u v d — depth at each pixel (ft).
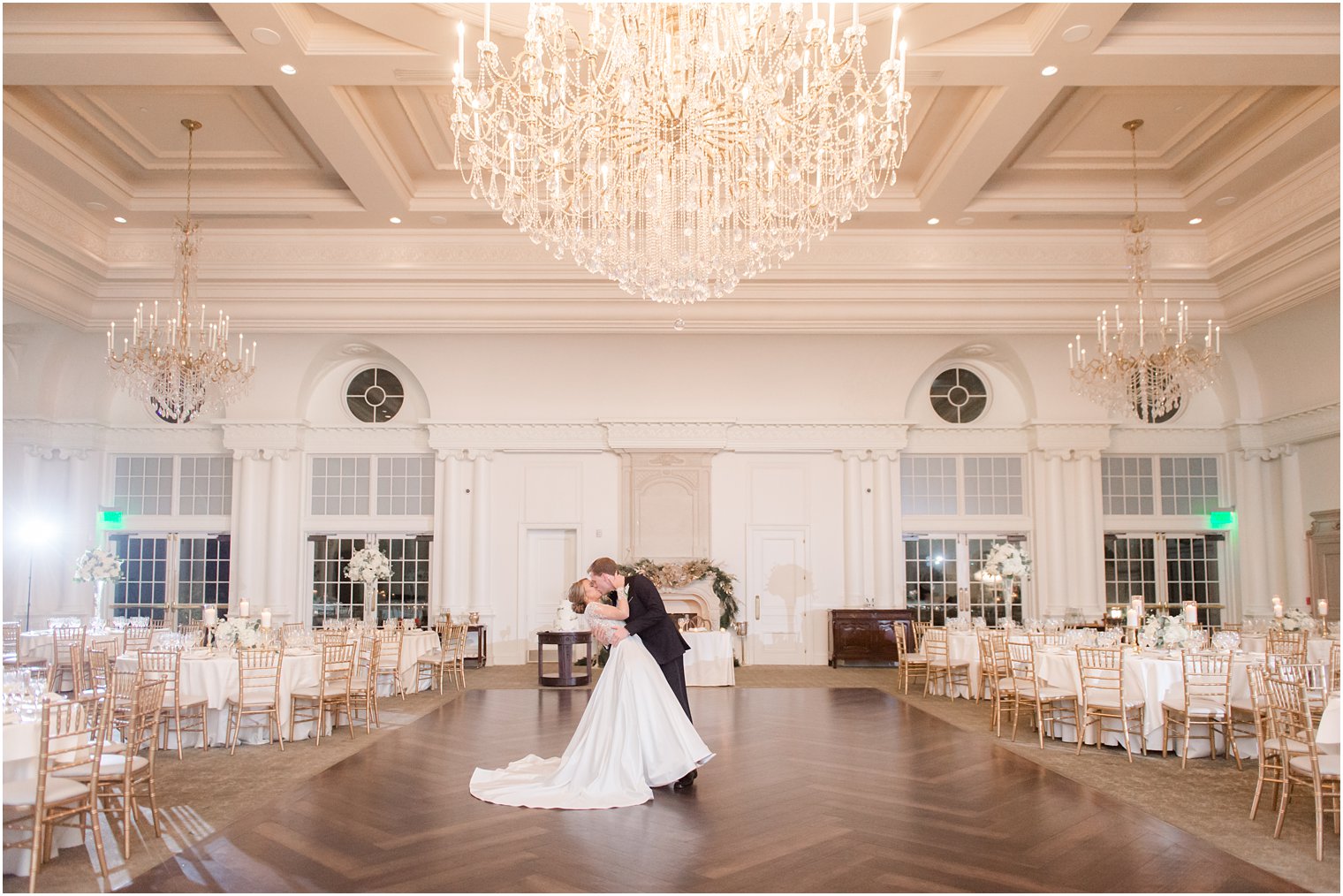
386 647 37.37
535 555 50.29
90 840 17.33
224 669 26.55
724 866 15.75
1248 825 18.43
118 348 46.34
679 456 49.73
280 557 48.65
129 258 41.83
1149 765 24.20
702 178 24.50
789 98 29.63
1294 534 46.50
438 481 49.70
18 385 46.06
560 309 43.29
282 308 42.96
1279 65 27.20
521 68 27.22
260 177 37.65
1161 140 34.35
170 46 26.55
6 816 15.48
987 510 50.88
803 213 25.21
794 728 29.58
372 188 36.81
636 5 20.90
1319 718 20.27
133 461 50.62
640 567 48.16
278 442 49.03
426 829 17.93
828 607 49.60
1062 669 27.55
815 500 50.14
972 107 31.58
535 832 17.67
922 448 51.01
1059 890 14.67
